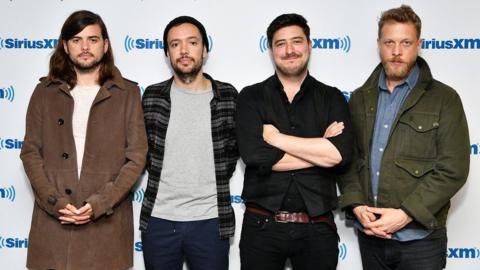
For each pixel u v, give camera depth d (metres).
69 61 2.08
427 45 2.28
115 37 2.33
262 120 1.99
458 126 1.83
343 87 2.31
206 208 2.07
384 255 1.96
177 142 2.08
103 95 2.01
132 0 2.32
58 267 1.98
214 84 2.13
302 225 1.96
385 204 1.90
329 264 1.99
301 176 1.95
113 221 2.03
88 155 1.99
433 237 1.90
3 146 2.40
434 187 1.79
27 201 2.42
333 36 2.29
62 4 2.34
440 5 2.26
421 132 1.85
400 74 1.87
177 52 2.04
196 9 2.31
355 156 2.01
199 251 2.07
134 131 2.03
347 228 2.35
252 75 2.32
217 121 2.09
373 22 2.28
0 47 2.37
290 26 1.97
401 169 1.87
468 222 2.32
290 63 1.96
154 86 2.18
